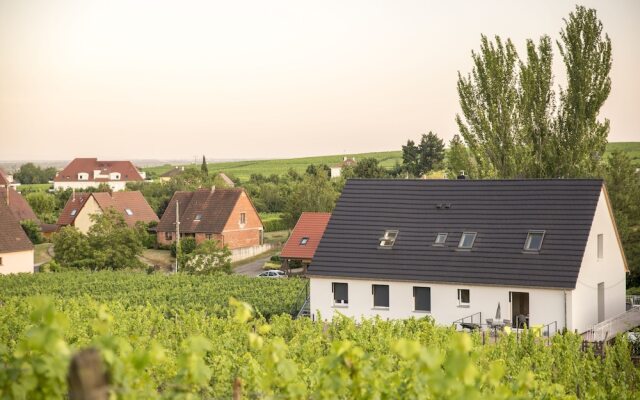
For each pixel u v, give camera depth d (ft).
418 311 133.80
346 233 143.43
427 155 464.65
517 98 188.96
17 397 24.40
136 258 232.32
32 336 24.70
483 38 190.60
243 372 43.29
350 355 30.14
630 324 130.52
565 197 136.87
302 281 181.57
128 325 95.86
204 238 283.59
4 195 335.26
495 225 136.87
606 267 140.26
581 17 185.47
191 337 28.68
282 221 342.03
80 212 317.42
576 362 75.25
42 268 225.56
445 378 25.93
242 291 165.68
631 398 63.46
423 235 139.64
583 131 185.37
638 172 196.44
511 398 29.71
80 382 21.85
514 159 186.70
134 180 579.89
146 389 28.19
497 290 128.57
